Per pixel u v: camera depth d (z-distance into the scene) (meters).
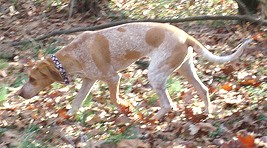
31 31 10.12
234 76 7.34
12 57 8.79
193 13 10.49
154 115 6.20
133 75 7.66
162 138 5.70
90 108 6.62
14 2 11.68
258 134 5.55
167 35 5.96
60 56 6.09
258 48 8.19
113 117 6.36
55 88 7.35
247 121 5.79
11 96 7.23
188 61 6.14
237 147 5.21
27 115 6.51
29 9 11.30
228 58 5.98
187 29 9.55
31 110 6.69
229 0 10.95
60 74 6.07
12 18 10.99
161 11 10.75
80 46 6.11
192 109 6.34
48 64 6.05
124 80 7.48
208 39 8.91
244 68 7.58
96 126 6.16
